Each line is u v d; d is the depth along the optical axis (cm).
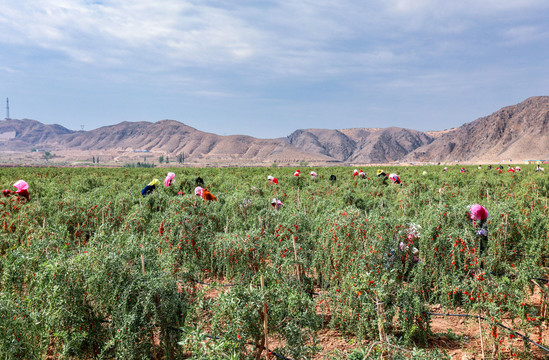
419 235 682
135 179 2408
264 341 432
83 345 487
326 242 657
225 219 977
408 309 497
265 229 868
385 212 1000
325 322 575
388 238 649
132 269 482
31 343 407
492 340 498
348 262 603
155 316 439
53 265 452
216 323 405
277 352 445
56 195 1396
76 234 934
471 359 472
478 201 1190
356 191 1706
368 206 1295
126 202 1124
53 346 492
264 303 414
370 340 502
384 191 1591
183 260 671
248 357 421
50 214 1030
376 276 541
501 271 690
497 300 497
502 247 715
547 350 463
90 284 451
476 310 515
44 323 432
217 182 2044
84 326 459
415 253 686
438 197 1232
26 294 530
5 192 1204
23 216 948
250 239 681
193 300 527
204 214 905
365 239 636
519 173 2409
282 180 2264
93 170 3569
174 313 459
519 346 496
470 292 520
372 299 488
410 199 1245
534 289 673
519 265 672
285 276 603
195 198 962
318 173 3027
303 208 1064
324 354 481
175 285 482
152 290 439
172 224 739
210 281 695
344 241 636
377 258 583
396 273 592
